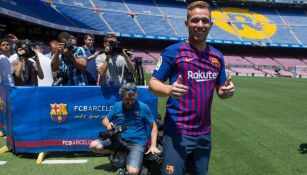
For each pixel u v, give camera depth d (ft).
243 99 45.06
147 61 125.70
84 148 18.11
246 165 16.96
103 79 19.02
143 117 14.92
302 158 18.43
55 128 17.74
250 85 71.46
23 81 20.34
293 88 65.10
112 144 15.21
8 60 20.31
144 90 18.21
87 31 111.34
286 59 145.48
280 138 23.02
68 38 18.65
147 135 15.48
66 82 19.38
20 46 20.66
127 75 19.25
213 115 31.86
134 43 139.03
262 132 24.81
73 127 17.92
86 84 19.77
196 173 9.34
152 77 8.81
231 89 8.84
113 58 18.86
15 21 97.76
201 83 8.70
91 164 16.65
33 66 20.72
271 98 46.96
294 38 146.30
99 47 124.26
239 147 20.39
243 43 139.03
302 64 142.20
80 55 18.76
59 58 19.24
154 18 141.18
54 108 17.62
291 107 38.32
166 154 9.05
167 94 8.20
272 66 136.56
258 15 158.71
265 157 18.44
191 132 8.89
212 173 15.65
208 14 8.49
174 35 134.82
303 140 22.52
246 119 30.09
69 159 17.40
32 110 17.40
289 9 164.86
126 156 14.75
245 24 151.02
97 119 18.11
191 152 9.04
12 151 18.63
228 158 18.06
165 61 8.73
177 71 8.72
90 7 130.52
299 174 15.81
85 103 17.93
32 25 104.83
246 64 137.80
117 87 18.11
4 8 69.72
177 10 149.79
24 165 16.35
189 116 8.82
